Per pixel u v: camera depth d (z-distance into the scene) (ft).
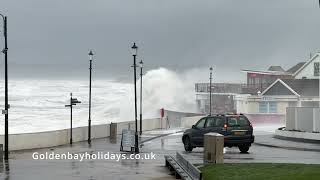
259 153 96.68
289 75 289.53
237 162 73.82
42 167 73.56
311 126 125.29
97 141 132.05
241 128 97.86
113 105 351.46
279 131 139.13
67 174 65.16
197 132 101.19
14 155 93.50
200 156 90.12
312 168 57.21
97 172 67.15
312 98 246.47
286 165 62.49
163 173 65.77
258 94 257.55
